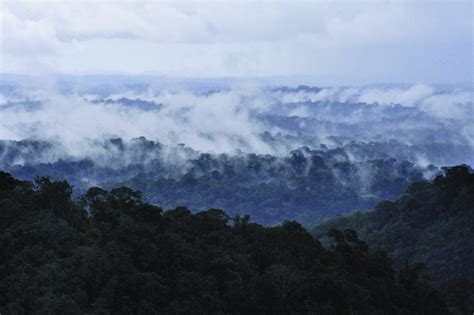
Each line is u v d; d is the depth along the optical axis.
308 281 79.56
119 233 81.56
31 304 62.34
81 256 71.19
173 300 70.00
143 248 79.12
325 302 78.75
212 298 72.06
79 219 84.62
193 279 74.25
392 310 87.81
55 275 66.88
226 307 73.38
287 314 75.12
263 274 83.88
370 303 85.75
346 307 79.88
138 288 69.50
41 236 74.06
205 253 84.00
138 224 84.62
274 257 89.31
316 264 89.12
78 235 78.00
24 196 85.94
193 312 68.88
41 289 63.97
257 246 91.38
